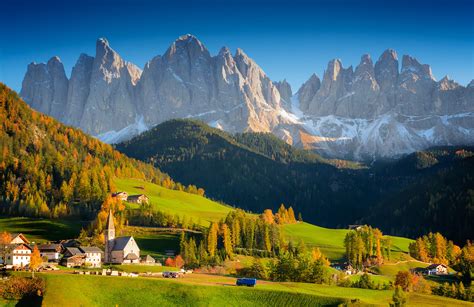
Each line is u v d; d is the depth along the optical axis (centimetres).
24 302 14162
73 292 14438
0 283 14575
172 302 14650
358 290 16900
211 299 14800
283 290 15500
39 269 17088
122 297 14638
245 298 15038
